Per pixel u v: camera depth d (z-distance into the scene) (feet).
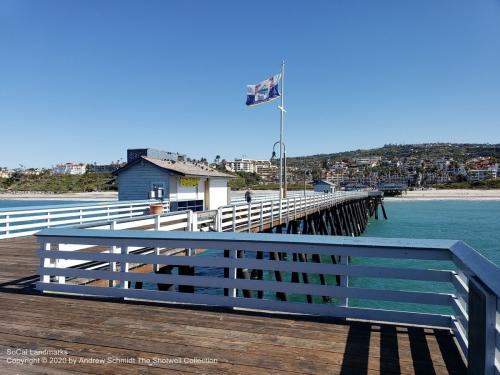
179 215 30.83
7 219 39.68
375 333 13.11
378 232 113.80
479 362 8.55
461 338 11.69
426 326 13.65
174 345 12.30
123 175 60.75
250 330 13.47
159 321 14.42
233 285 15.94
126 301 16.90
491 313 8.18
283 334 13.09
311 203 72.49
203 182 66.18
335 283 51.42
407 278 13.78
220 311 15.46
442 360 11.12
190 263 16.51
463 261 10.56
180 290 24.09
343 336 12.88
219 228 36.83
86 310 15.76
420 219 148.56
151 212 45.65
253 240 15.43
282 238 15.30
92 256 17.94
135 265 23.17
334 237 15.26
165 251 26.37
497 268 8.41
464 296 11.65
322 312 14.75
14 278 21.40
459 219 146.10
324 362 11.05
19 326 14.02
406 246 13.58
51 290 18.47
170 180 58.70
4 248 32.96
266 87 70.69
